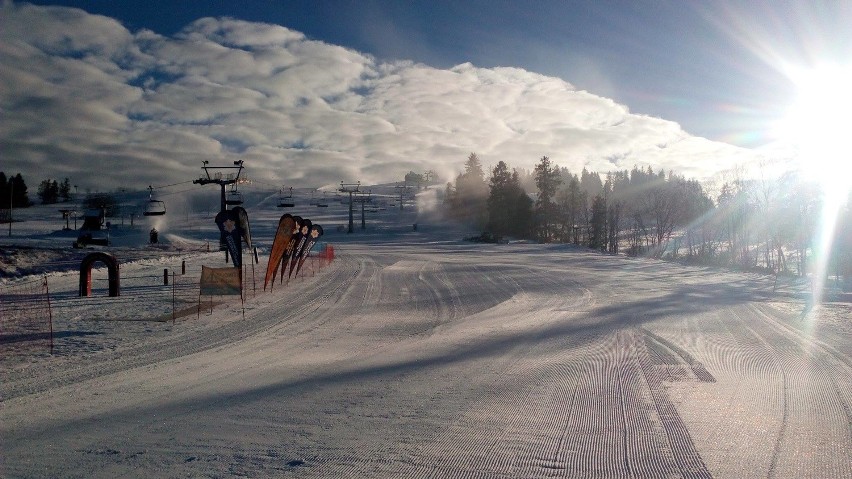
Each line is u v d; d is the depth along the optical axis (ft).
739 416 26.86
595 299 84.38
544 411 27.78
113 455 21.95
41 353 43.65
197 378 35.45
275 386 33.27
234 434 24.47
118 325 58.59
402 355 43.37
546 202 354.13
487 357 42.22
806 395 30.68
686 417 26.68
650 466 20.74
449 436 24.09
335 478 19.70
